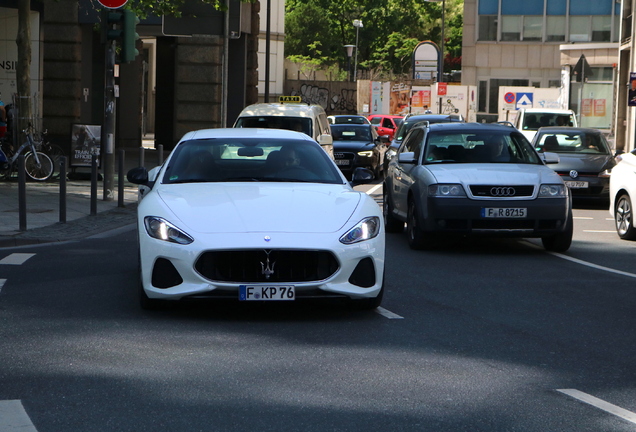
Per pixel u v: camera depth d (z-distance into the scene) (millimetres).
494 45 85812
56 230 18281
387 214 20297
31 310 10867
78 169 31469
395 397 7520
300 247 10008
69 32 42969
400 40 128375
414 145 19234
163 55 53250
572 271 14938
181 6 31266
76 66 43219
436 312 11180
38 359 8578
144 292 10570
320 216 10547
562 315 11203
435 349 9242
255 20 50062
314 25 128375
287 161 12336
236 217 10391
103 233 18594
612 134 66188
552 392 7766
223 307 11141
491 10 85688
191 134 13125
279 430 6648
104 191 24156
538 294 12672
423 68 92375
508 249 17656
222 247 9945
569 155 27594
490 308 11547
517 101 71688
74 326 9992
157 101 53500
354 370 8344
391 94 89312
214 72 46750
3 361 8500
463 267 15164
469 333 10039
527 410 7238
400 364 8594
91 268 14094
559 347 9461
